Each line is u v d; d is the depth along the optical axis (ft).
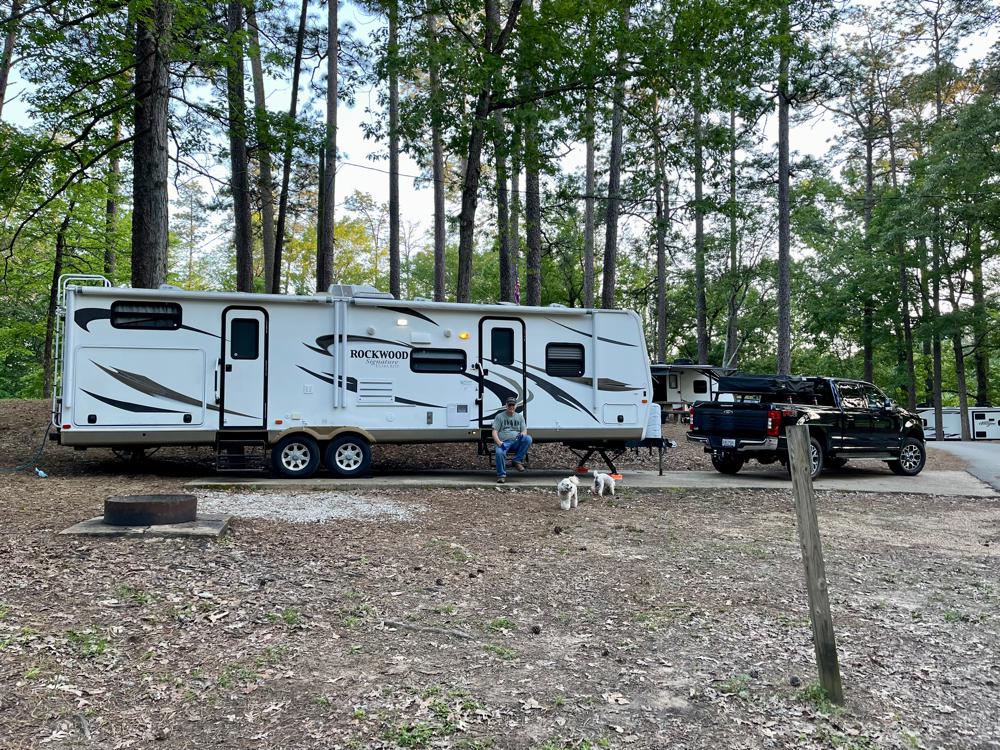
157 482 31.65
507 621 15.47
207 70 44.88
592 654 13.91
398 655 13.47
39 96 39.81
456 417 36.88
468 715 11.18
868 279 102.94
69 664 12.21
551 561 20.58
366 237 127.24
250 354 33.99
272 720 10.84
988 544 25.22
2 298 84.12
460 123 44.98
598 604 16.93
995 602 18.15
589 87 45.32
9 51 47.83
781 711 11.74
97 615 14.25
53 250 81.51
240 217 55.67
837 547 23.85
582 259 114.42
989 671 13.78
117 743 10.05
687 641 14.75
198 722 10.71
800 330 116.78
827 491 37.17
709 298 116.67
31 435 43.75
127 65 40.81
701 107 46.32
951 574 20.83
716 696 12.20
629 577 19.25
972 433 110.11
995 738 11.17
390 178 72.43
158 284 39.70
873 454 44.24
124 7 38.34
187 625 14.16
